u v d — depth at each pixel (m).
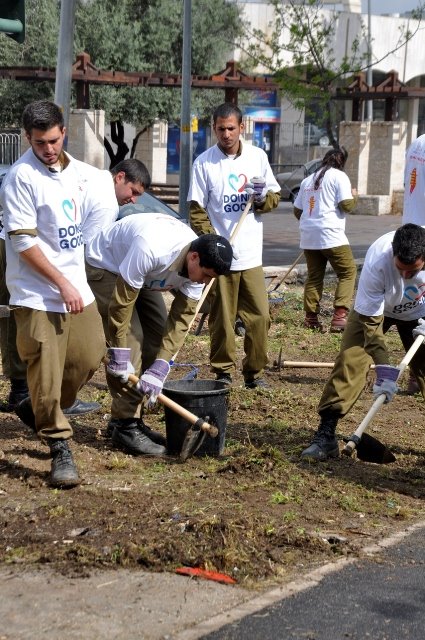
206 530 4.68
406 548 4.74
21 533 4.64
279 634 3.74
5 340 6.87
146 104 28.95
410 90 27.47
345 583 4.27
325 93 24.20
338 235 10.70
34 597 3.94
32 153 5.12
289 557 4.50
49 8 28.78
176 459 6.03
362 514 5.20
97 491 5.30
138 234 5.79
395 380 5.82
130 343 6.16
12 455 5.86
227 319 7.69
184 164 18.97
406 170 8.12
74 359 5.47
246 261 7.66
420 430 7.08
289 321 11.38
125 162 6.44
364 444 6.10
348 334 6.18
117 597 3.97
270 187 7.79
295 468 5.91
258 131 40.03
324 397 6.20
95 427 6.70
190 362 9.14
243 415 7.25
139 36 28.81
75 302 5.11
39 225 5.14
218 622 3.80
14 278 5.25
